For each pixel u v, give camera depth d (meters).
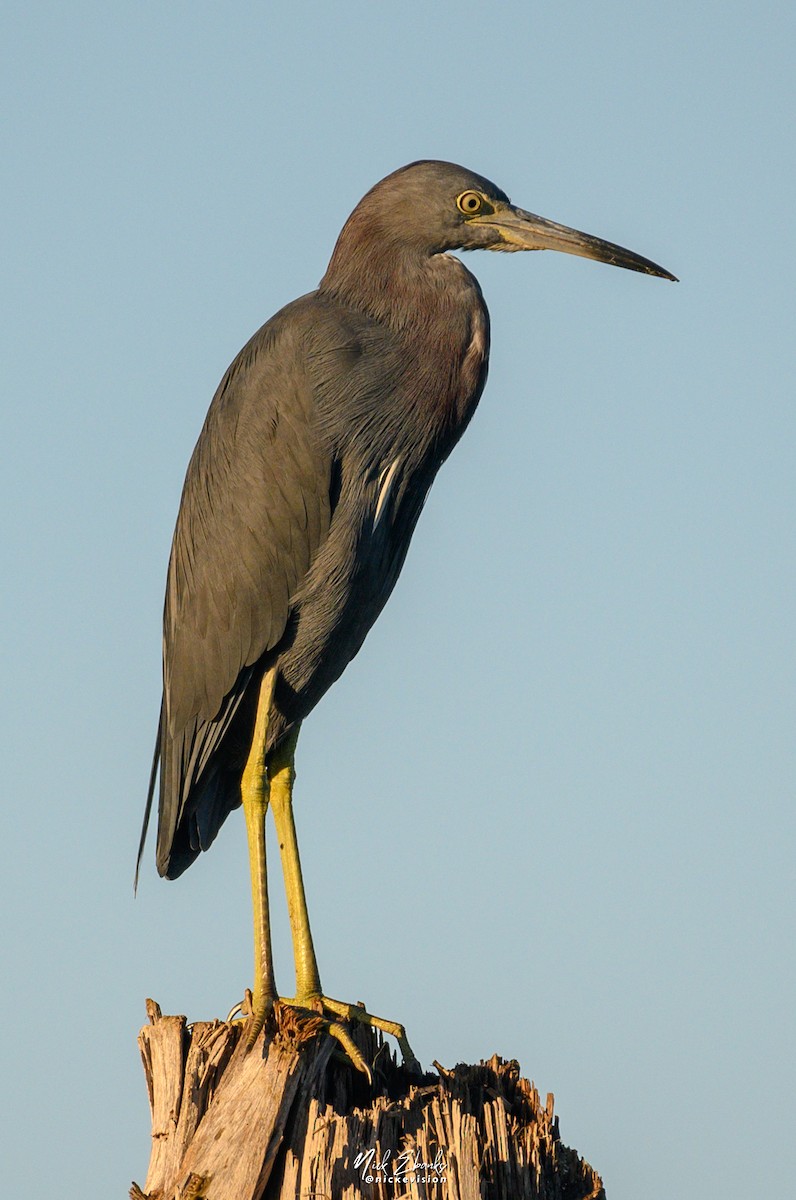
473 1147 7.98
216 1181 8.20
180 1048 8.72
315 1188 7.96
